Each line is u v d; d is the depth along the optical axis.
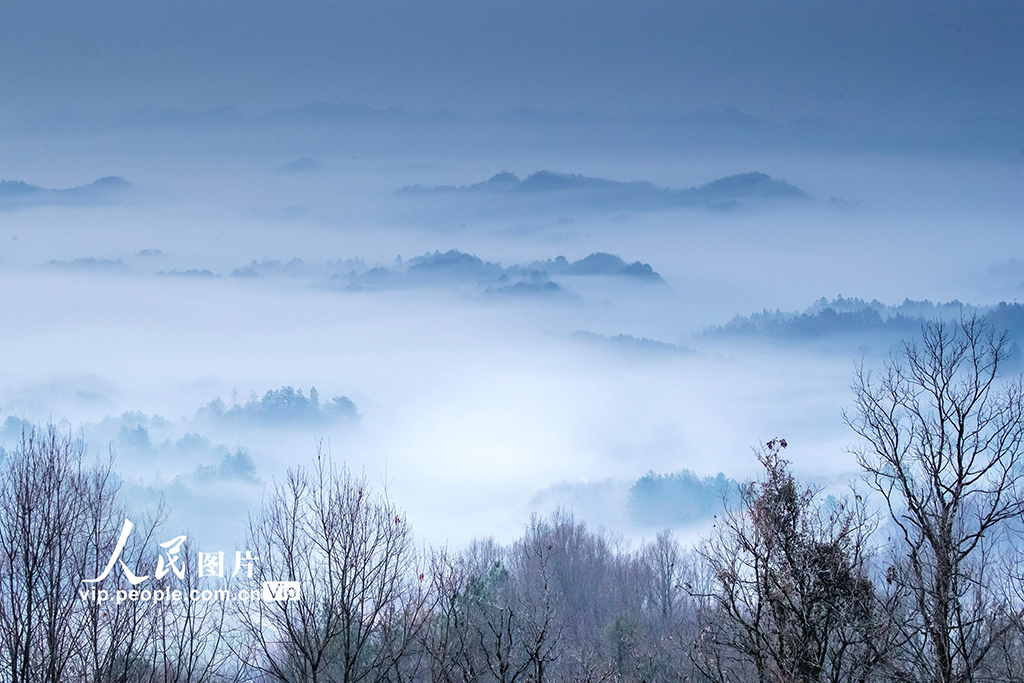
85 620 85.94
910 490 98.88
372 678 92.88
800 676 99.38
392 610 93.88
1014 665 95.62
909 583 97.19
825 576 101.25
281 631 90.06
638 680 132.12
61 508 89.25
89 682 85.81
